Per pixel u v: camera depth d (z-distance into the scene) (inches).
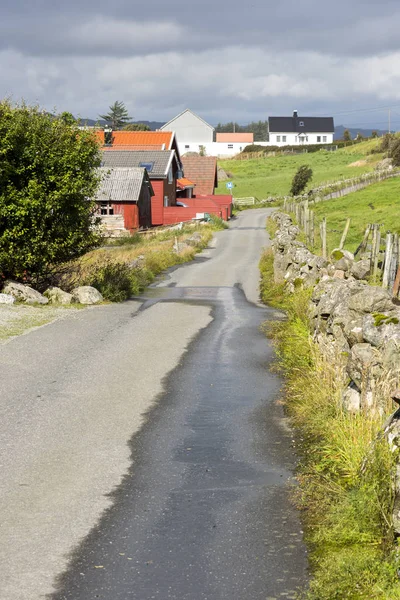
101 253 1467.8
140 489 294.7
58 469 314.2
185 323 709.9
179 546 244.5
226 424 385.7
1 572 225.1
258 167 5595.5
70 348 570.3
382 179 3321.9
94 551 240.4
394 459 241.9
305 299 687.7
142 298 933.2
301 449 343.3
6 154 808.9
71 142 858.8
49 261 870.4
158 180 2736.2
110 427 376.8
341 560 221.8
